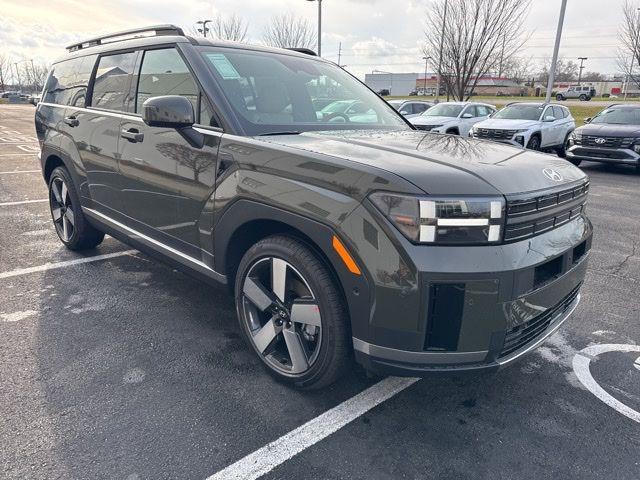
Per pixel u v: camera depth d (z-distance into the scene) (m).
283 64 3.45
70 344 3.03
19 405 2.42
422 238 1.95
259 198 2.43
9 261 4.46
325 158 2.25
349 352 2.33
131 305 3.61
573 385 2.76
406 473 2.07
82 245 4.61
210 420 2.36
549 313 2.38
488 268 1.96
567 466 2.14
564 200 2.38
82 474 2.00
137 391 2.57
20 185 8.16
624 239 5.85
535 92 65.12
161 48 3.26
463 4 21.16
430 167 2.12
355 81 4.00
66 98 4.36
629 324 3.54
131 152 3.33
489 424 2.41
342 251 2.11
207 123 2.82
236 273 2.84
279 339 2.64
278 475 2.04
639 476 2.09
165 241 3.22
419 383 2.73
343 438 2.27
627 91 65.00
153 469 2.04
